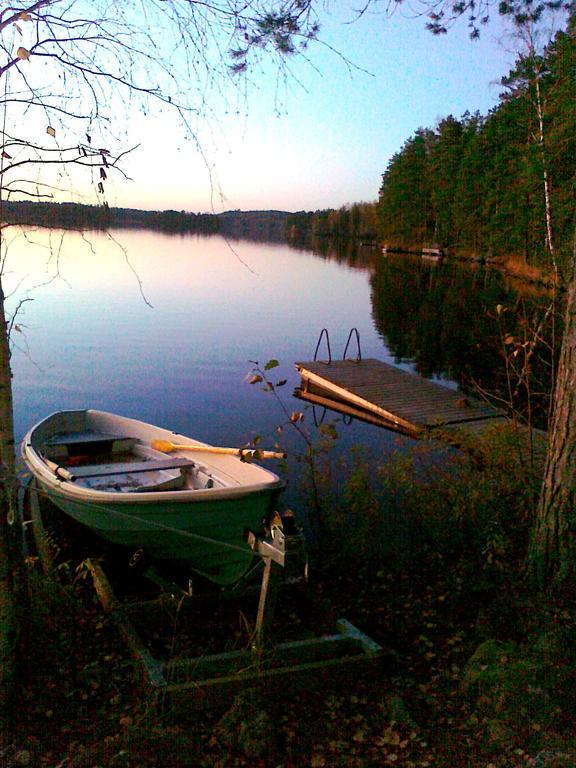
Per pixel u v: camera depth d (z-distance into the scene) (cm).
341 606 485
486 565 474
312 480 610
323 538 582
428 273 4359
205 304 2728
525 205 3381
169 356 1705
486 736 309
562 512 418
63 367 1548
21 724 320
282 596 504
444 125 5769
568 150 1187
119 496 496
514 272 3825
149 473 650
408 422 1056
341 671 386
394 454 708
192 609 485
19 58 284
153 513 491
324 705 366
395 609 470
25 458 672
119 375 1481
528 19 637
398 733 327
